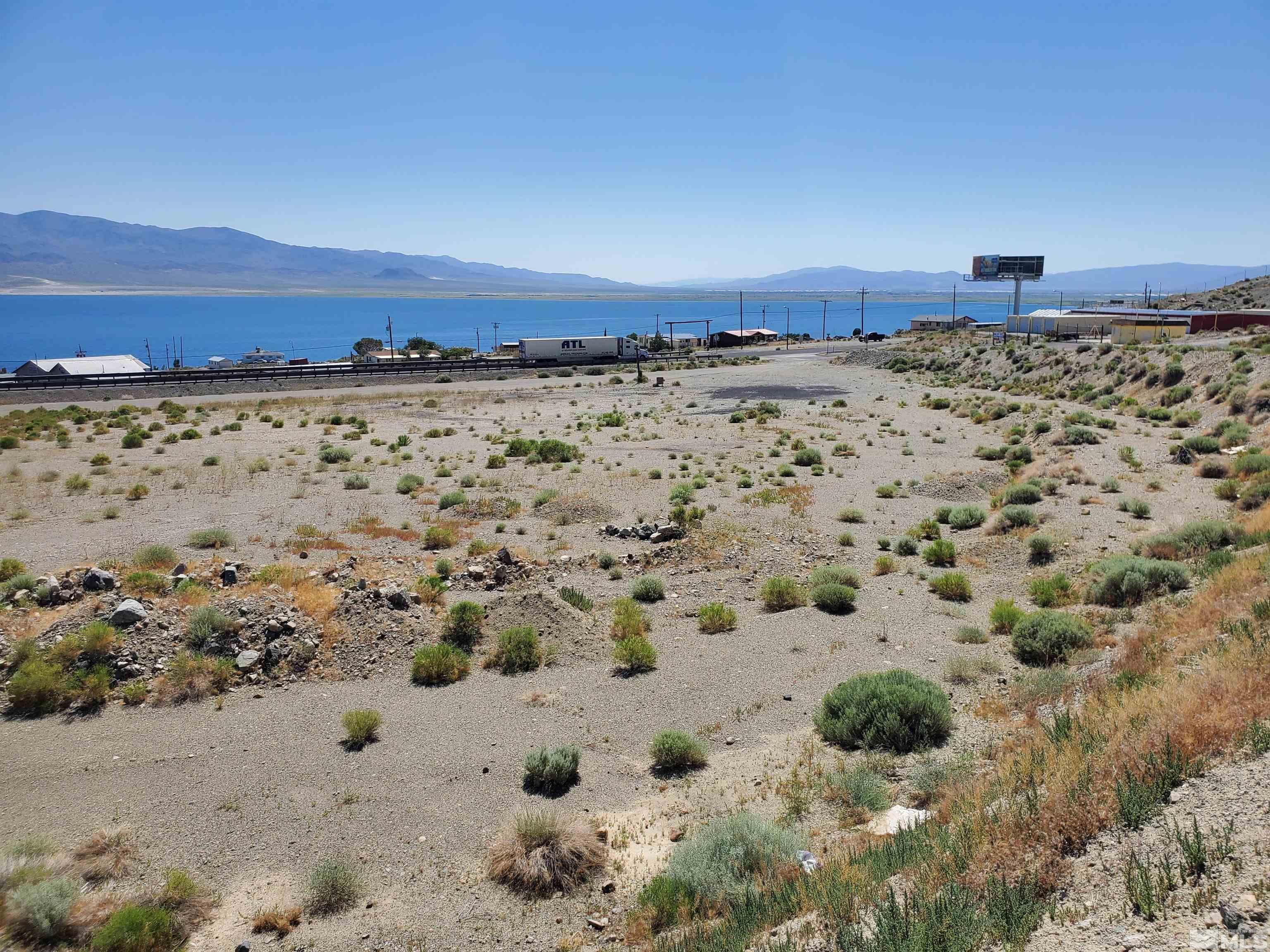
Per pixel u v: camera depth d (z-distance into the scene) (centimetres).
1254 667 877
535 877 905
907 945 595
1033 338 9525
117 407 7069
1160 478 3166
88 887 898
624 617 1753
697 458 4250
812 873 818
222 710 1387
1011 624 1670
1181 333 8306
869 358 10919
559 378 9694
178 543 2484
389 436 5291
